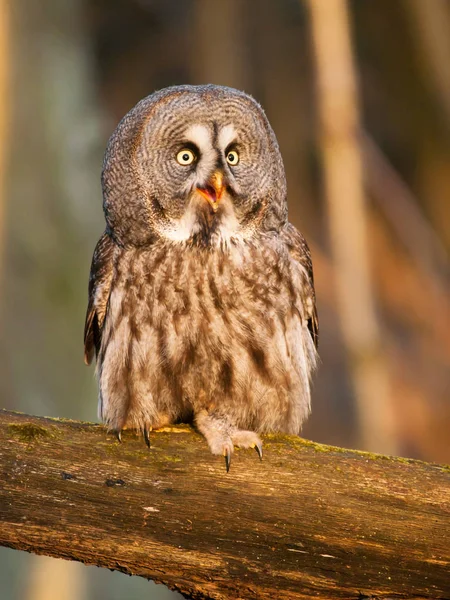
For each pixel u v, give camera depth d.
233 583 8.11
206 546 8.05
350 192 19.41
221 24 33.22
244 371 9.22
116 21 34.94
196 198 9.12
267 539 8.04
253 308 9.19
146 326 9.14
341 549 8.02
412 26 31.91
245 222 9.30
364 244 19.77
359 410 20.19
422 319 27.98
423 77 32.50
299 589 8.12
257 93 34.25
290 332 9.40
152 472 8.05
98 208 16.16
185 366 9.16
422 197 32.91
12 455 7.91
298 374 9.46
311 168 32.44
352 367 20.09
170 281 9.10
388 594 8.08
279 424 9.48
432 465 8.19
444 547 7.99
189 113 9.09
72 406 15.23
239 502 8.04
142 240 9.22
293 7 34.31
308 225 31.06
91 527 7.98
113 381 9.22
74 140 15.89
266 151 9.42
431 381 25.86
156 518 8.00
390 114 33.84
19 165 15.29
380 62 33.97
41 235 15.28
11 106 15.35
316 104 19.48
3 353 14.97
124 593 16.50
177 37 35.00
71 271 15.43
